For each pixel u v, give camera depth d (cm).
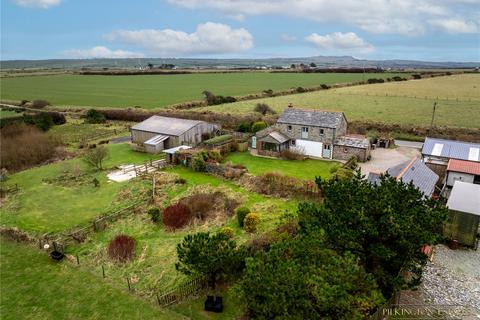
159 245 2797
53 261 2617
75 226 3152
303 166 4678
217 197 3569
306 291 1538
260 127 6038
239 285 1730
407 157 5109
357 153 4850
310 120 5141
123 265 2547
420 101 9106
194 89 12412
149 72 19288
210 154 4712
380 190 1980
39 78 17550
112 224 3155
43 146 5394
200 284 2186
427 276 2347
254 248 2398
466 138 5884
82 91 12419
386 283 1902
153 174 4341
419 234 1747
